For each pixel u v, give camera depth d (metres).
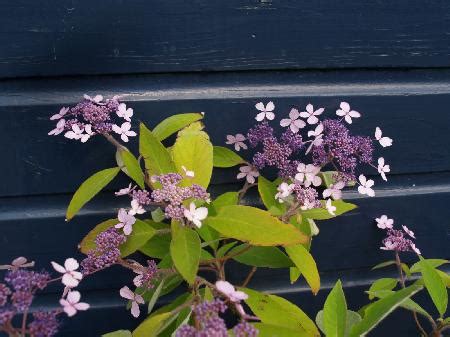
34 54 0.46
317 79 0.53
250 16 0.49
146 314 0.54
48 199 0.50
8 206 0.50
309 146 0.49
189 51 0.49
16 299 0.33
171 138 0.51
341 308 0.42
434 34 0.53
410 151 0.56
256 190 0.54
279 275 0.57
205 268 0.48
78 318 0.53
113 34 0.47
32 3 0.45
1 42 0.45
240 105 0.51
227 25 0.49
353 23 0.51
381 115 0.54
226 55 0.49
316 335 0.44
